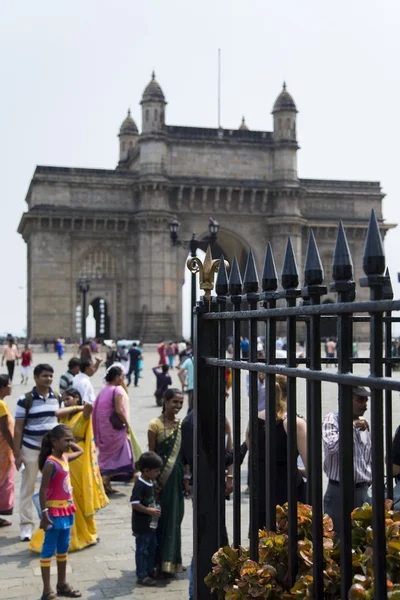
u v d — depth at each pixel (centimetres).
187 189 7794
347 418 416
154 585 1050
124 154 9575
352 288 416
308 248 454
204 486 641
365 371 1841
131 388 4128
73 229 7688
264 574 504
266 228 8012
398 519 488
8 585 1051
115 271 7812
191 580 869
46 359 6419
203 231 7869
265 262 508
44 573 981
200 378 642
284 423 850
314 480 447
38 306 7588
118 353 4653
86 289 6588
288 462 486
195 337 647
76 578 1081
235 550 570
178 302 7762
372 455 389
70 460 1091
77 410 1291
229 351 4262
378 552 386
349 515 416
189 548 1234
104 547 1232
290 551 487
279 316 488
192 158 7862
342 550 418
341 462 417
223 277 611
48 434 1028
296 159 8050
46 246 7625
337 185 8425
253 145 7981
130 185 7856
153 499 1065
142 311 7606
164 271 7606
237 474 579
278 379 862
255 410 540
